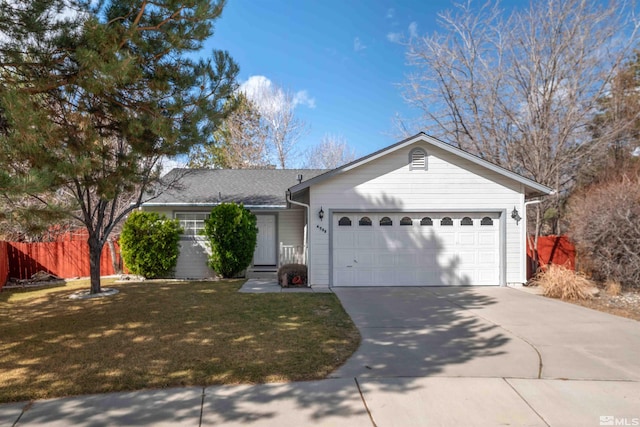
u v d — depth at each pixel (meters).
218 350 5.18
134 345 5.42
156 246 12.09
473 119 18.33
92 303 8.49
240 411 3.54
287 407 3.62
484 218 11.02
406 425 3.33
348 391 3.96
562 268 9.73
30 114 4.43
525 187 11.15
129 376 4.29
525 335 6.01
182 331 6.15
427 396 3.86
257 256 14.09
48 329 6.33
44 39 5.52
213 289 10.27
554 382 4.21
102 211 9.71
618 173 15.64
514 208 10.94
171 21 6.23
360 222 10.84
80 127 5.83
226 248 12.23
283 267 11.34
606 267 10.05
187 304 8.28
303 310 7.70
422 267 10.88
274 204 13.57
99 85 5.11
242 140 28.06
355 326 6.51
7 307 8.24
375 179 10.80
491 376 4.36
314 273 10.68
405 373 4.44
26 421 3.34
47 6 5.44
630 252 9.53
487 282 10.93
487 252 10.97
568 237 11.84
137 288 10.47
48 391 3.91
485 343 5.59
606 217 9.91
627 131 16.14
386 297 9.14
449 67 18.34
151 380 4.18
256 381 4.18
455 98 18.50
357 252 10.79
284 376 4.32
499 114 17.59
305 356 4.97
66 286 11.34
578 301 8.70
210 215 12.59
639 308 8.02
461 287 10.67
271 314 7.35
